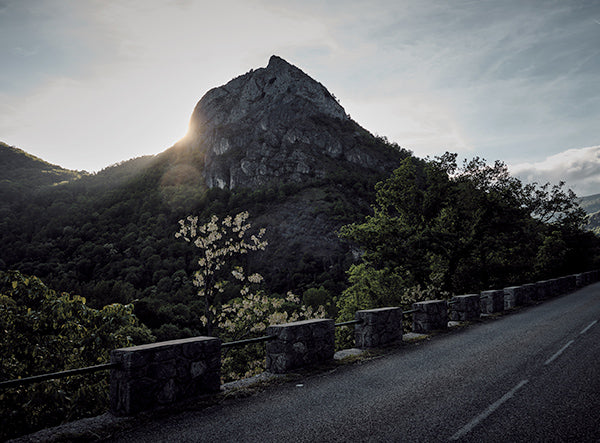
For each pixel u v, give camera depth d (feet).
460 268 88.17
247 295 45.16
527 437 11.83
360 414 14.19
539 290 64.95
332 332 24.40
